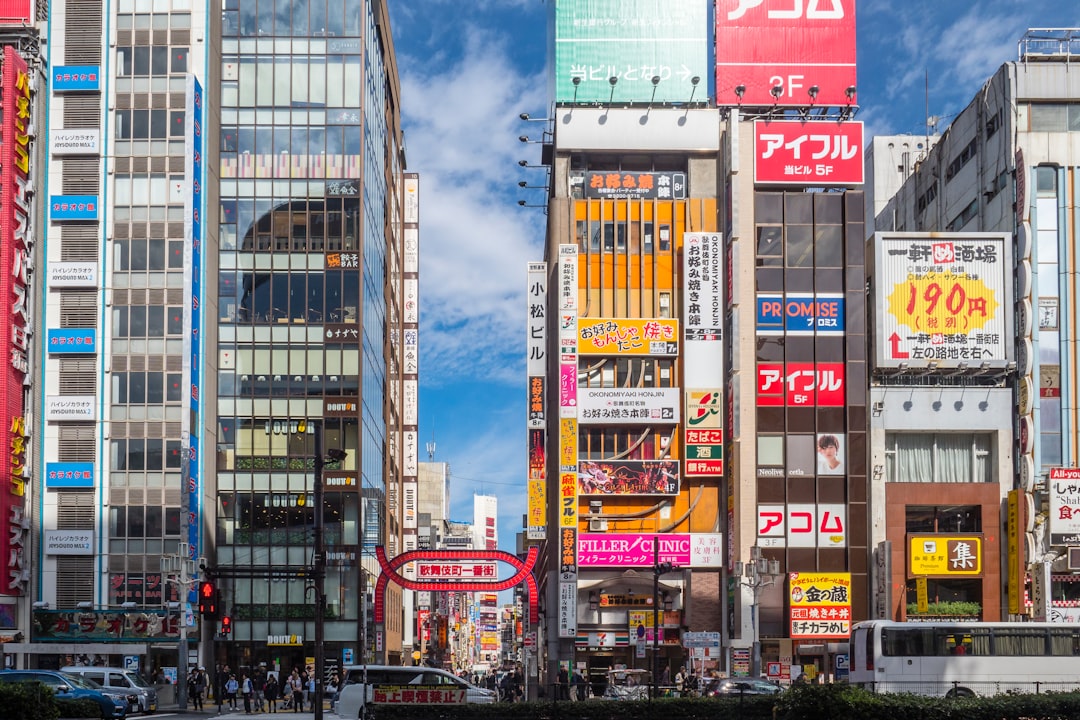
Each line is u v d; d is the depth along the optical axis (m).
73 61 87.88
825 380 82.25
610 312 86.12
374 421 97.25
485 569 61.16
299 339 89.38
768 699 42.25
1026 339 81.75
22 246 82.25
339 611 86.06
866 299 85.94
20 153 82.62
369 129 95.50
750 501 80.88
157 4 88.38
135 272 85.88
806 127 85.00
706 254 84.69
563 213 87.19
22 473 81.06
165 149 87.00
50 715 39.22
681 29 89.44
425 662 135.75
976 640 54.94
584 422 83.50
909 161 117.44
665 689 63.94
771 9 89.00
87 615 81.25
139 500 83.62
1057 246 82.69
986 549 80.12
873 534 80.50
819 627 79.19
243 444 88.00
